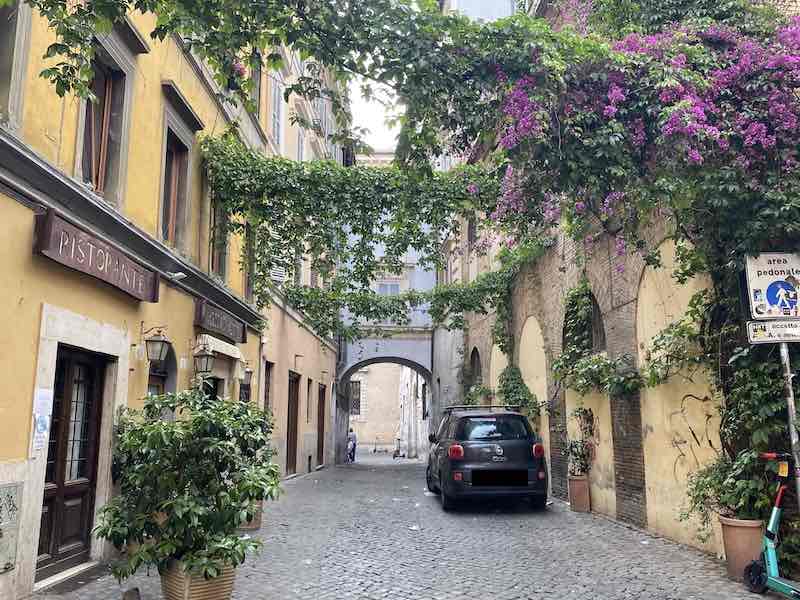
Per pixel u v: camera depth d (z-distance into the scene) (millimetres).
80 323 6926
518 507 12578
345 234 12938
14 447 5848
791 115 6824
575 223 10211
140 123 8688
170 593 5676
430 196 11672
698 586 6633
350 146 7012
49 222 6105
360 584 6867
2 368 5684
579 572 7340
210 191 11750
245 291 14734
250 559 7988
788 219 6684
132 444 5945
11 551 5754
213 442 5910
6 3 5012
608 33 9070
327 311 19609
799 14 7816
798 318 6512
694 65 7184
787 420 6641
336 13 6156
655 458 9562
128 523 5766
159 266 9156
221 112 12391
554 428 14125
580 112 6656
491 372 20422
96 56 7672
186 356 10289
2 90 5785
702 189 6895
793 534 6520
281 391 18234
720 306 7762
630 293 10297
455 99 6605
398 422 54594
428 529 10172
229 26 6184
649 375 9047
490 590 6637
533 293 15906
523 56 6426
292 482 18172
